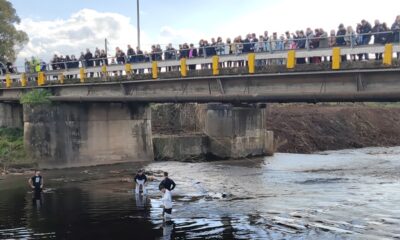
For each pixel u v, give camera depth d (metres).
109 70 38.53
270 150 57.97
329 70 25.36
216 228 20.34
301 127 69.38
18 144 44.31
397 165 45.12
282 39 27.50
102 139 45.38
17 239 18.98
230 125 53.44
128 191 30.59
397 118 86.25
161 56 36.34
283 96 27.61
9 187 32.91
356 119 78.56
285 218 22.05
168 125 61.34
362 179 35.06
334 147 68.75
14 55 71.38
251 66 28.58
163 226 20.81
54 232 20.03
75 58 43.75
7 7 69.38
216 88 31.86
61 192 30.50
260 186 32.09
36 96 42.34
